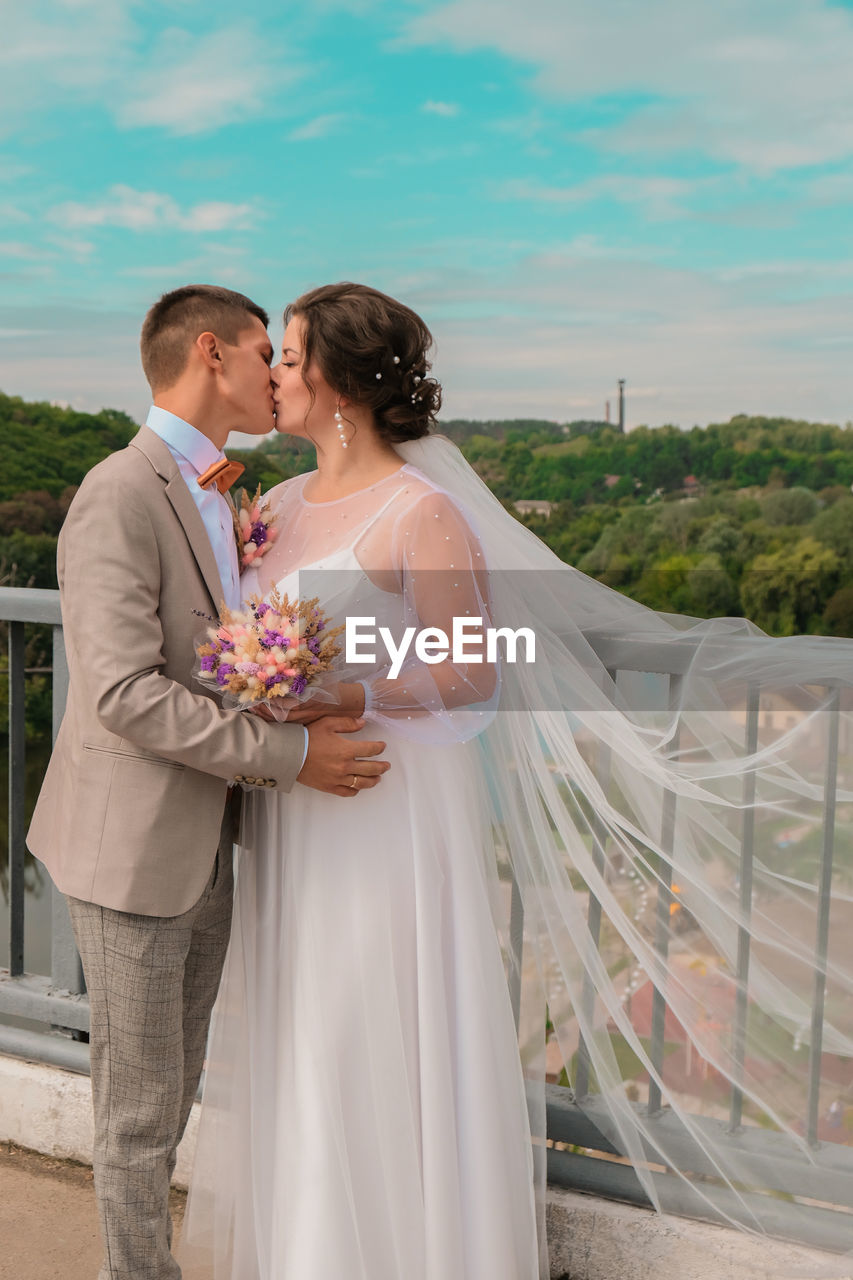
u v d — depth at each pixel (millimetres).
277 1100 2010
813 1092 2070
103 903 1814
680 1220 2141
